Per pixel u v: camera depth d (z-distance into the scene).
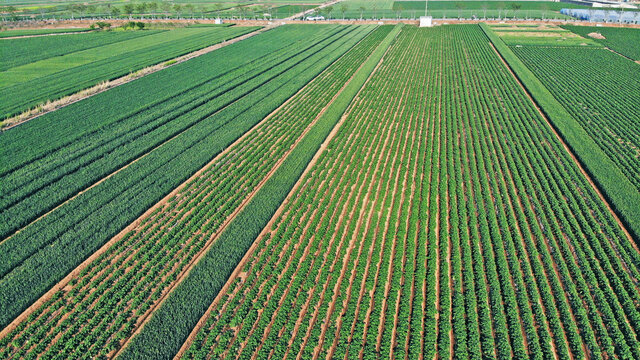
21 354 22.42
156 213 34.47
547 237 30.48
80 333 23.36
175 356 22.39
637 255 28.56
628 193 35.72
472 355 21.66
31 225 32.31
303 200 35.91
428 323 23.39
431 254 28.70
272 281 26.73
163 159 42.62
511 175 40.03
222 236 31.09
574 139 46.53
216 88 65.25
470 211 33.62
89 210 34.12
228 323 24.02
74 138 45.97
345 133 50.41
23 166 40.78
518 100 60.84
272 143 47.31
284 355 22.06
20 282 26.81
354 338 22.59
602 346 22.20
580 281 25.98
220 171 41.16
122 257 29.36
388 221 33.16
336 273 27.19
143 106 55.66
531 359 21.67
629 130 49.16
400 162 42.53
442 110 57.41
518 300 24.98
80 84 65.75
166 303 25.12
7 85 66.81
